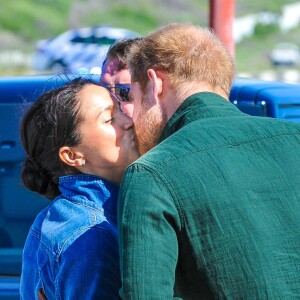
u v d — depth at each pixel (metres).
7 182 9.32
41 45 66.12
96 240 5.63
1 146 9.30
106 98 6.01
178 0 158.50
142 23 150.12
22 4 143.38
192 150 5.40
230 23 14.09
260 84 9.32
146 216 5.14
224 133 5.57
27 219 9.32
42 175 6.19
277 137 5.65
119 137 5.99
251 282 5.19
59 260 5.68
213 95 5.84
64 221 5.82
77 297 5.53
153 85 5.88
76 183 5.96
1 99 9.34
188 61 5.85
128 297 5.05
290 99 8.77
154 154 5.38
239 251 5.21
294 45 161.50
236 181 5.34
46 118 6.01
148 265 5.05
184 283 5.34
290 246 5.30
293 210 5.39
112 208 5.92
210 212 5.23
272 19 175.00
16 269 9.20
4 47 127.00
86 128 5.93
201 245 5.22
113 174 6.03
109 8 152.38
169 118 5.87
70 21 144.88
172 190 5.22
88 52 60.81
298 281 5.26
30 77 9.74
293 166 5.54
